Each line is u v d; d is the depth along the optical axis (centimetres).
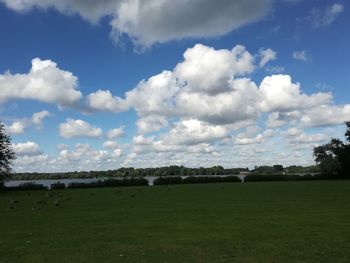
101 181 8888
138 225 2281
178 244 1714
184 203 3641
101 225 2311
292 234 1889
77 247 1688
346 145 10119
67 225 2339
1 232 2123
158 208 3225
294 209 2923
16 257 1528
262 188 6041
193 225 2234
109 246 1697
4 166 7794
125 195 5172
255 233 1936
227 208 3097
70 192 6353
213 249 1603
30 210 3300
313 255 1470
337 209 2875
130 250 1612
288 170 15238
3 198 5147
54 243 1784
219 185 7688
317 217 2461
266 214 2656
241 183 8475
